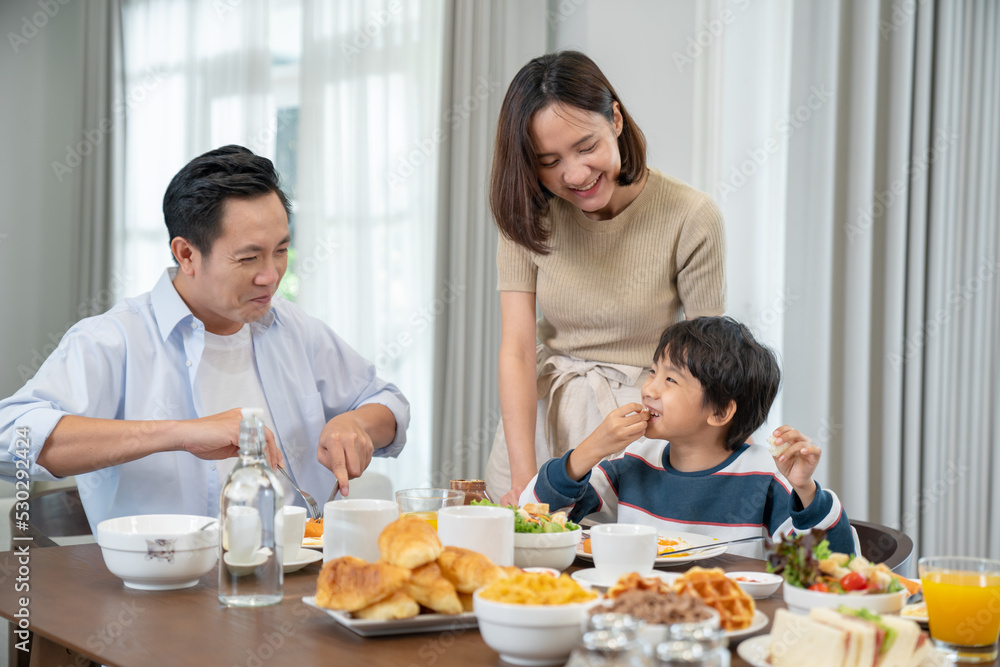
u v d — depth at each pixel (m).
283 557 1.05
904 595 0.83
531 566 1.04
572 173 1.42
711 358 1.34
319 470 1.73
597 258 1.64
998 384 2.76
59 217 4.45
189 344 1.58
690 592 0.76
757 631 0.78
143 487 1.53
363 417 1.63
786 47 2.78
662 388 1.37
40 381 1.45
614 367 1.66
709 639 0.55
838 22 2.60
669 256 1.61
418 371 3.48
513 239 1.55
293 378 1.70
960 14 2.69
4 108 4.31
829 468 2.64
